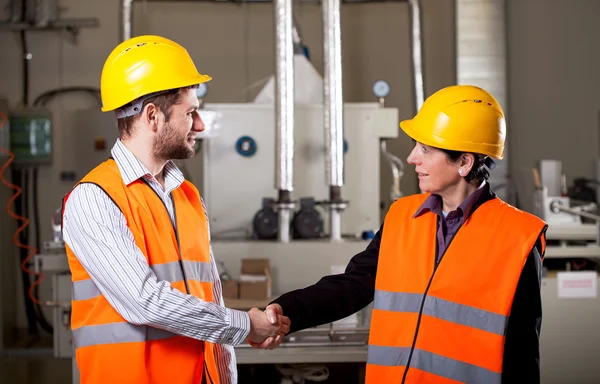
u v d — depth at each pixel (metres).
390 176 5.59
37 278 5.46
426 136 1.67
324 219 3.69
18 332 5.45
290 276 3.29
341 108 3.43
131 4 4.59
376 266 1.87
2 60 5.49
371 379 1.70
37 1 5.35
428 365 1.62
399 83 5.61
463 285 1.61
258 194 3.65
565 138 5.67
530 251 1.58
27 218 5.46
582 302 3.09
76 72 5.52
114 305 1.53
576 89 5.66
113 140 5.41
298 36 4.12
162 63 1.61
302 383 2.85
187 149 1.67
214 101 5.56
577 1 5.63
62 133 5.47
